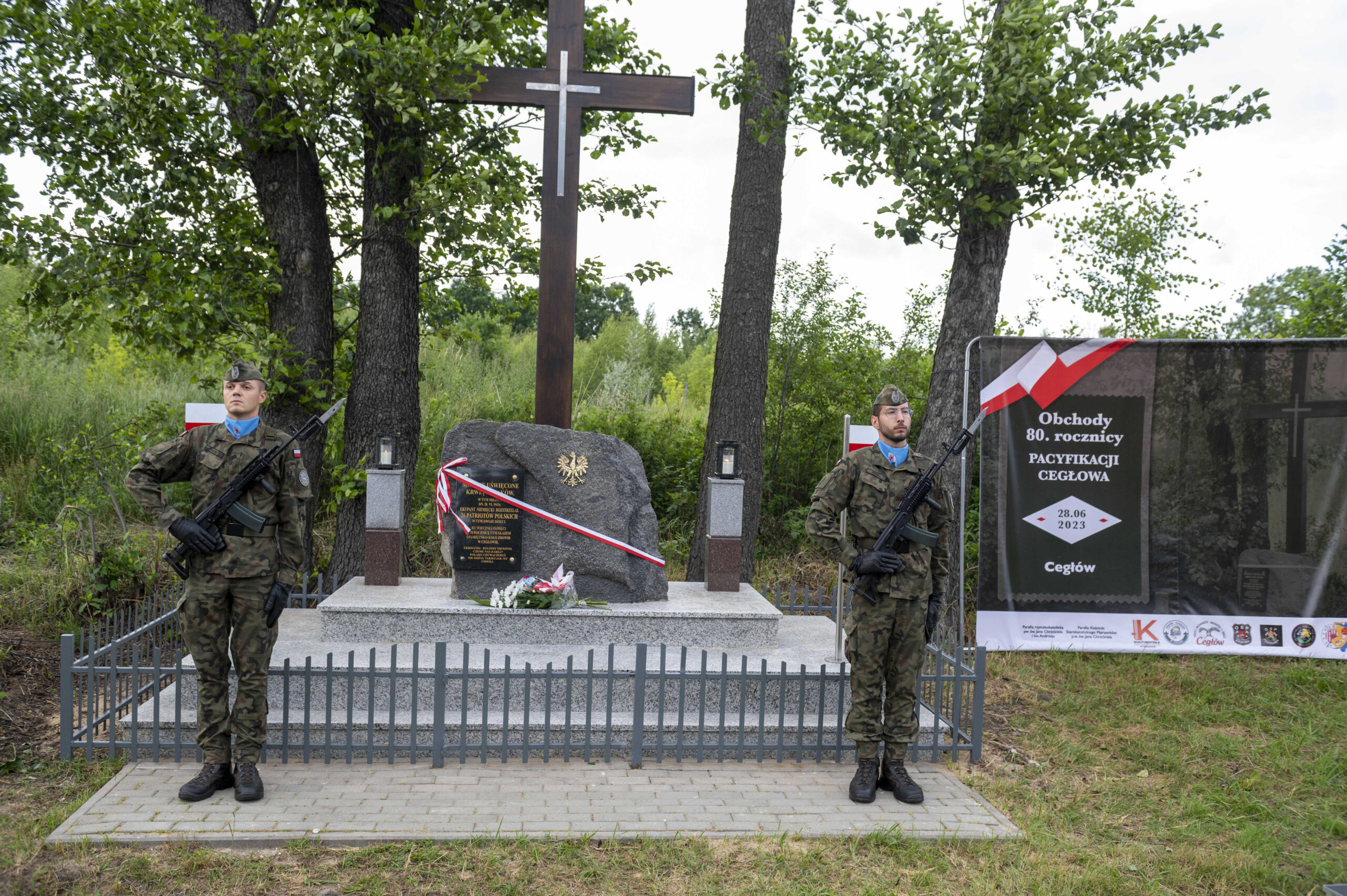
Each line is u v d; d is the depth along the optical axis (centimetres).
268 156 809
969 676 545
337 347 915
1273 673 721
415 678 491
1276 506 751
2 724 538
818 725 524
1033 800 488
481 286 1005
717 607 631
